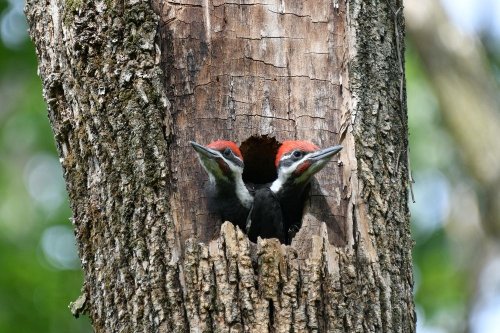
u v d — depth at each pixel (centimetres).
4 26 2242
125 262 994
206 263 965
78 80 1059
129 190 1009
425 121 2353
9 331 1886
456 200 2300
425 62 2134
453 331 2134
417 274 2241
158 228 996
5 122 2308
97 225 1030
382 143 1081
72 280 2017
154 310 962
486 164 2023
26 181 2338
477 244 2209
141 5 1062
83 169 1054
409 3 2166
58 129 1087
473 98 2069
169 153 1048
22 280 1970
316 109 1119
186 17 1113
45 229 2189
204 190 1063
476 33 2303
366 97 1093
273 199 1134
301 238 1035
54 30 1098
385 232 1035
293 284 955
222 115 1103
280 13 1138
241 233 978
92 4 1066
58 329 1927
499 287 2120
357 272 998
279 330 937
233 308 941
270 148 1168
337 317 955
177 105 1085
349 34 1117
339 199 1072
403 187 1088
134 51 1051
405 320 1008
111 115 1034
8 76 2320
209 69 1109
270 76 1124
